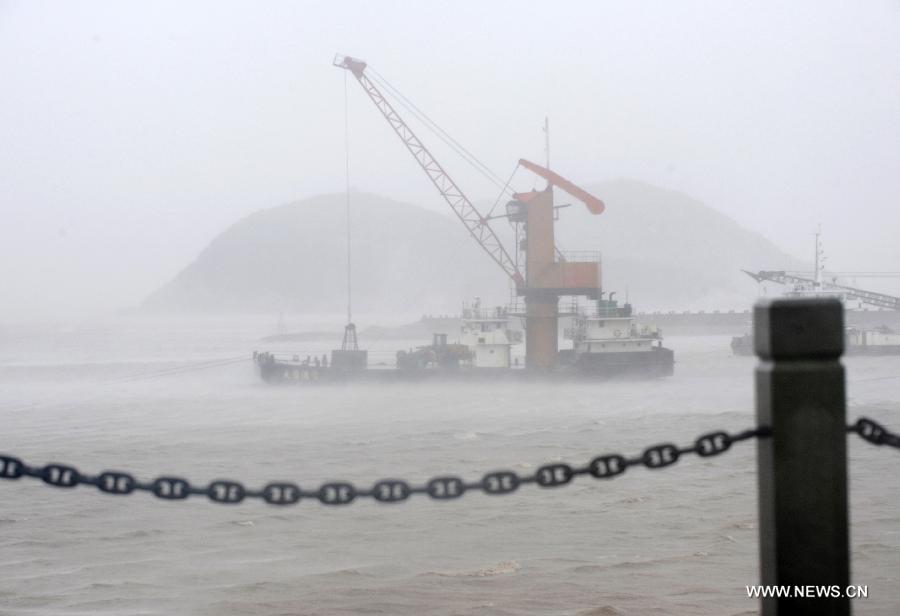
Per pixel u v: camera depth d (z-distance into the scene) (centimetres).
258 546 2778
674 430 6269
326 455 5328
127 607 2058
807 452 648
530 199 9862
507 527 2958
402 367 10075
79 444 6156
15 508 3419
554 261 9875
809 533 648
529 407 7869
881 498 3231
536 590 1994
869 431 717
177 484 779
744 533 2720
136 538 2931
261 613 1905
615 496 3441
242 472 4772
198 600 2098
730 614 1638
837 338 653
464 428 6525
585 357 9588
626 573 2175
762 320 670
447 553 2594
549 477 755
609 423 6694
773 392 653
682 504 3262
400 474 4559
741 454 4406
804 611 648
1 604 2112
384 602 1928
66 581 2362
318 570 2416
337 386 10131
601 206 9644
